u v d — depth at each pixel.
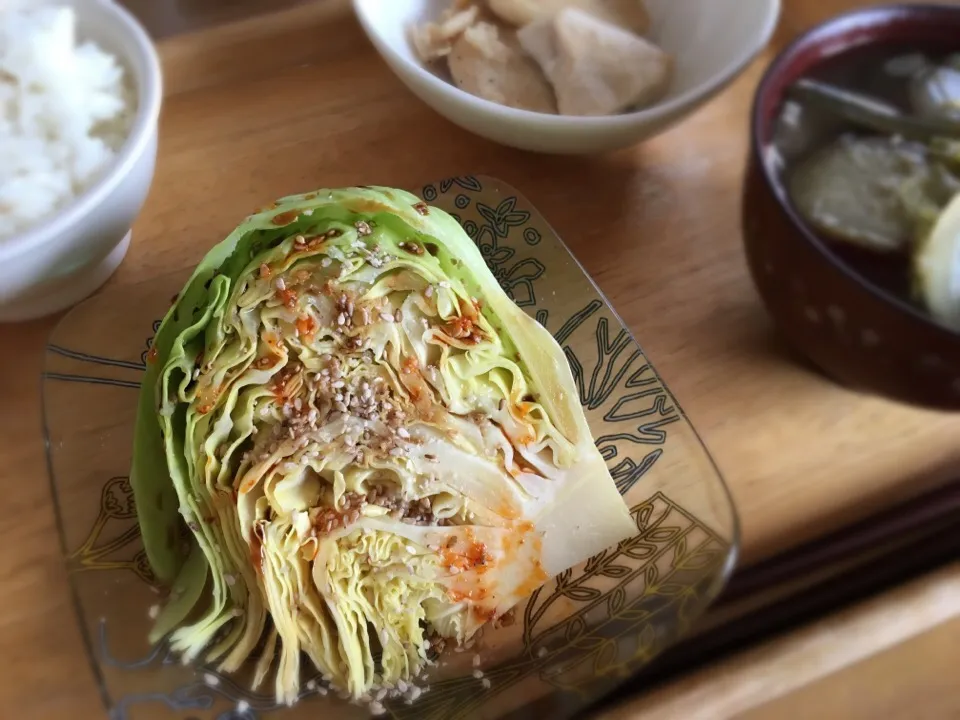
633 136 0.22
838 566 0.19
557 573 0.19
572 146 0.22
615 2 0.25
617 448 0.19
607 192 0.24
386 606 0.18
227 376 0.17
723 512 0.18
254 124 0.25
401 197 0.18
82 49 0.21
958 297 0.16
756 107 0.18
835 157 0.18
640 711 0.17
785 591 0.18
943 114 0.19
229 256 0.18
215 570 0.17
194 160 0.24
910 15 0.20
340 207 0.18
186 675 0.17
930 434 0.20
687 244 0.23
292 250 0.18
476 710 0.17
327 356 0.18
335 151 0.25
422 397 0.18
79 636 0.18
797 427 0.20
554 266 0.21
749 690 0.17
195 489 0.17
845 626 0.18
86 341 0.20
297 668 0.17
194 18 0.27
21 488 0.19
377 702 0.17
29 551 0.19
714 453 0.20
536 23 0.24
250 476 0.17
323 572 0.18
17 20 0.21
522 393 0.19
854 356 0.17
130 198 0.19
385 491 0.18
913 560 0.19
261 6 0.27
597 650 0.17
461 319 0.18
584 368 0.20
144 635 0.17
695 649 0.18
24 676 0.17
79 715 0.17
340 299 0.17
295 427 0.18
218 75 0.26
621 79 0.23
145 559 0.18
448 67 0.24
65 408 0.19
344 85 0.26
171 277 0.21
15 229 0.18
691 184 0.24
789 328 0.19
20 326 0.21
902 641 0.18
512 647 0.18
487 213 0.22
